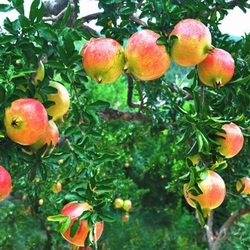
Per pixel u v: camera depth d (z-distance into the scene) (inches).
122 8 82.4
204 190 70.8
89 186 66.5
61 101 76.2
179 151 177.5
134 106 155.8
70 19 86.9
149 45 73.3
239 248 205.6
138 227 307.7
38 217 254.4
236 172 112.9
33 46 70.2
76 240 68.1
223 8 94.3
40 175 71.5
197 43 73.3
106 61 74.8
